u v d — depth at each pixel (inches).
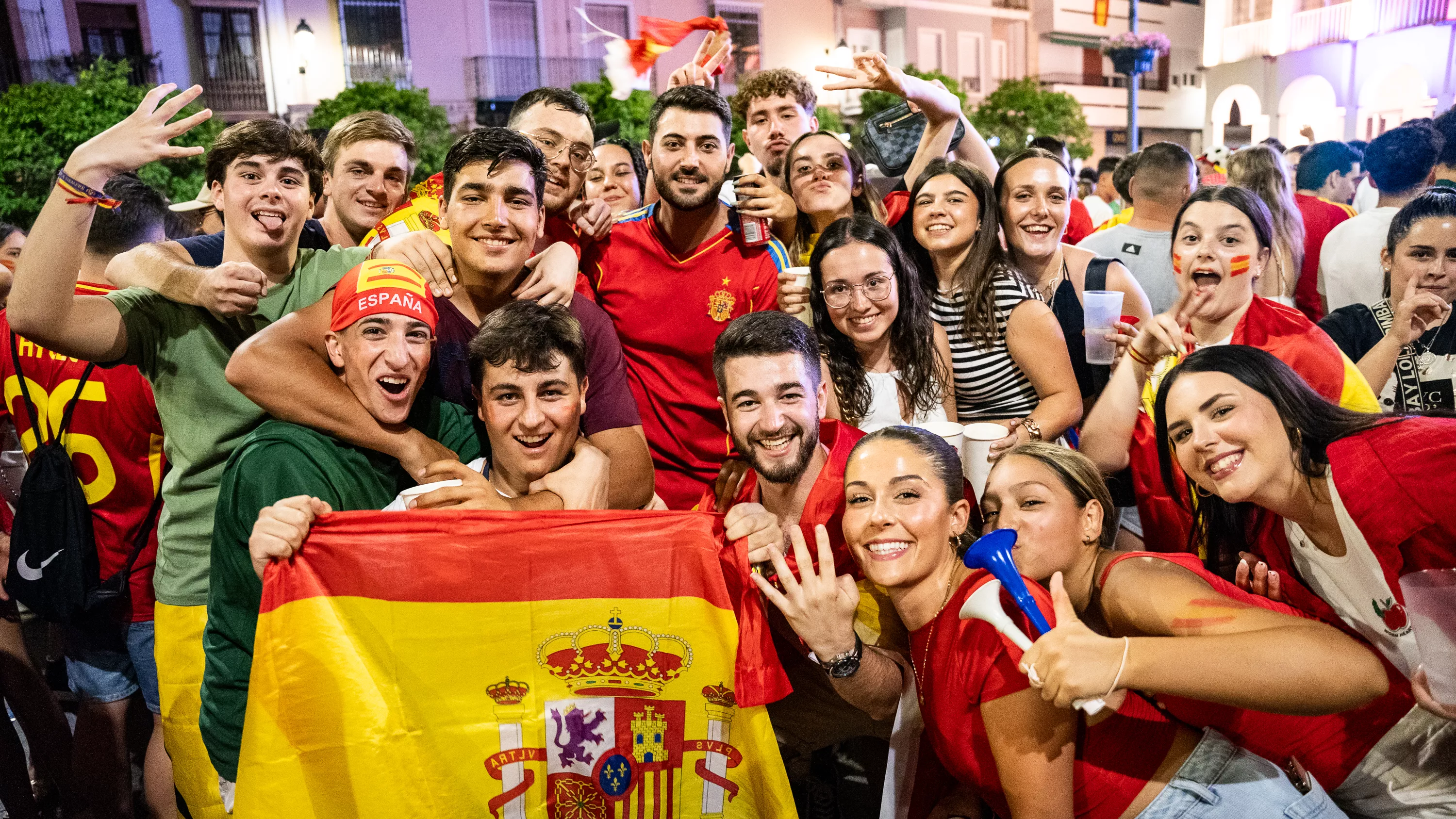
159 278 93.1
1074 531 82.7
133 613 113.0
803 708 103.4
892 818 87.5
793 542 79.7
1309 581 86.9
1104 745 74.4
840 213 132.7
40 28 663.8
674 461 137.9
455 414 99.6
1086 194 442.6
